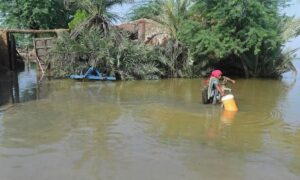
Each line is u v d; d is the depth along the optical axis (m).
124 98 16.16
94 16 24.56
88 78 22.52
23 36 39.91
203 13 24.91
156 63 24.33
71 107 14.02
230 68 27.56
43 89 18.91
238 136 10.31
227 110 13.68
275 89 20.20
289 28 26.61
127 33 24.81
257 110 13.95
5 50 29.02
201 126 11.34
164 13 25.69
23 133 10.36
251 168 7.91
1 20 38.16
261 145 9.53
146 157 8.43
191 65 25.08
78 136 10.06
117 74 23.23
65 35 23.88
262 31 23.67
